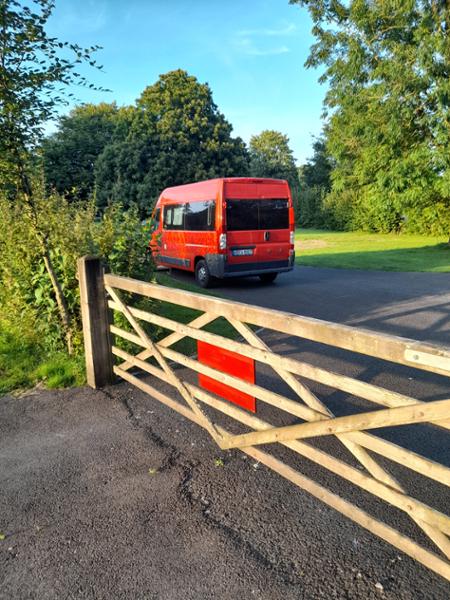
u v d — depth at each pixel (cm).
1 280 639
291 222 1138
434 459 323
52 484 309
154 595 216
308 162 5150
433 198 1761
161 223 1347
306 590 216
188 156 3731
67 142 3831
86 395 455
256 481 304
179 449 348
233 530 258
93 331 464
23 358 546
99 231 545
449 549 193
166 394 447
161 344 388
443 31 1503
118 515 275
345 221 3203
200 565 234
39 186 528
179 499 288
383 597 211
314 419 244
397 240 2286
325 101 1828
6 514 279
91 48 438
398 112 1509
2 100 425
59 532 262
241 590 217
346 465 235
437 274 1191
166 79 3916
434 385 458
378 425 206
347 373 495
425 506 198
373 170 1727
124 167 3772
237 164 3928
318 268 1422
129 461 334
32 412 421
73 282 532
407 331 657
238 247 1073
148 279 570
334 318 746
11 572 234
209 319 317
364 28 1623
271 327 258
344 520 264
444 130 1468
